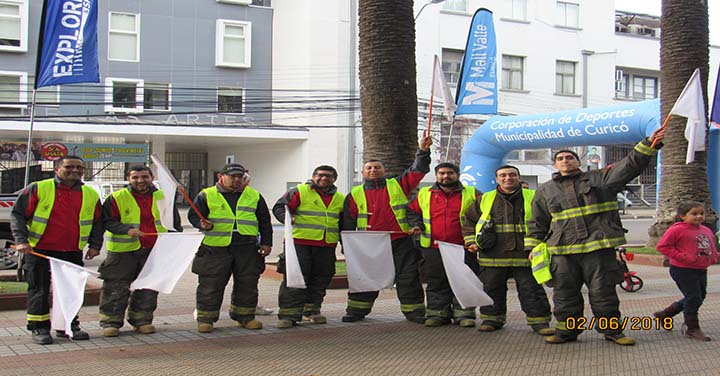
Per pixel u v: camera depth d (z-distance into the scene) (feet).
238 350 23.50
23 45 97.66
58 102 99.14
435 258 27.30
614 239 23.40
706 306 32.07
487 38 56.90
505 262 25.91
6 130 93.20
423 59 117.91
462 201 27.04
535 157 129.90
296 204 27.40
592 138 56.13
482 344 24.45
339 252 58.44
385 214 27.91
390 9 37.06
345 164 109.40
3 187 100.27
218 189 26.58
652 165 152.05
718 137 61.05
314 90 107.76
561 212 23.93
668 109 51.29
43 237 24.03
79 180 24.97
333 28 108.37
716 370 20.99
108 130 96.73
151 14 105.09
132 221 25.64
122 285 25.73
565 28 130.62
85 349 23.48
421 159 27.53
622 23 145.28
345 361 22.07
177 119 106.83
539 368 21.22
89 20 41.65
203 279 26.27
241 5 110.22
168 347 23.85
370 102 37.32
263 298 35.14
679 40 50.83
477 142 65.00
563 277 24.08
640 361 21.98
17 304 31.01
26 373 20.45
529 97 127.13
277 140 109.81
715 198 61.31
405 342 24.79
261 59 111.86
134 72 104.32
